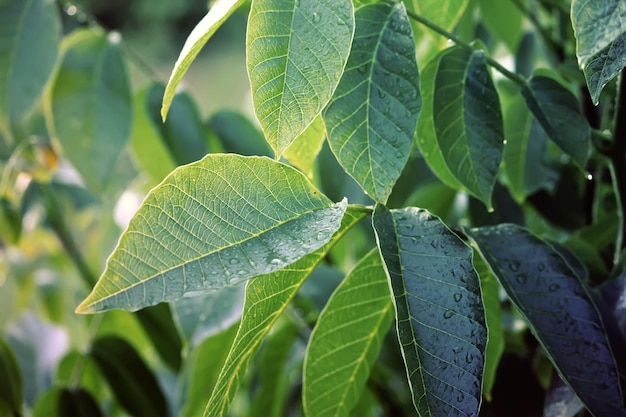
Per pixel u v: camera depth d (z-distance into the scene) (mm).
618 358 570
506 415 647
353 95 529
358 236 884
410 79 529
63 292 1204
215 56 3992
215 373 797
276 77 486
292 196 508
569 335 541
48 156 920
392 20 539
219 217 499
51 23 766
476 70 584
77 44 815
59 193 1056
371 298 582
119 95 813
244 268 493
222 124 829
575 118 601
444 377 492
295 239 500
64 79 807
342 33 483
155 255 489
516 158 735
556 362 526
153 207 490
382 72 532
